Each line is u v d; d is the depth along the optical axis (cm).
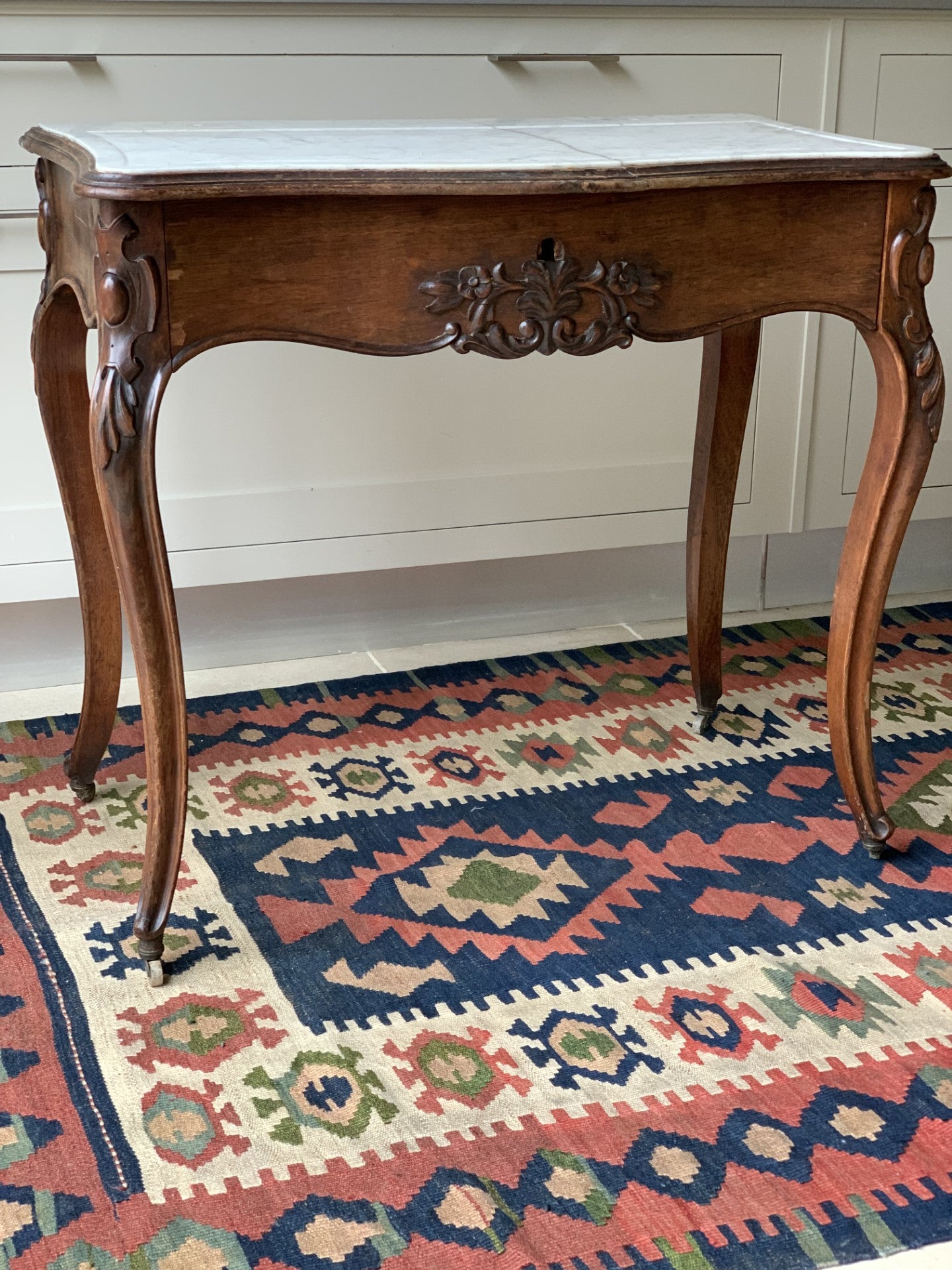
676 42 178
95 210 107
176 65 161
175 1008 121
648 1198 99
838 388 201
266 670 195
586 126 145
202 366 172
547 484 192
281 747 171
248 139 126
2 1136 105
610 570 210
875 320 129
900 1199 99
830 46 184
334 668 196
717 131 141
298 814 154
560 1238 95
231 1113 108
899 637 206
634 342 190
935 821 154
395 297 115
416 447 185
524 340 118
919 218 126
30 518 174
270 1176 101
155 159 108
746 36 180
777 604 220
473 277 116
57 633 188
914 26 187
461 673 194
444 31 169
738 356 158
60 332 138
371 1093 110
